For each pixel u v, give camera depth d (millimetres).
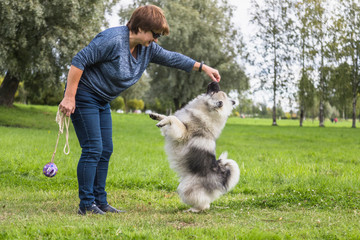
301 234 3422
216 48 39000
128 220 3930
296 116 110188
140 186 7129
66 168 8203
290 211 4809
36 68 23625
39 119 25234
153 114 4691
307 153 13719
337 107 46094
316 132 30281
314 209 4840
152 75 42594
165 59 4754
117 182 7227
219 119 4730
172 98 42906
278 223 3957
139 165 9078
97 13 21844
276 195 5816
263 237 3189
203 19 40844
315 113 60000
